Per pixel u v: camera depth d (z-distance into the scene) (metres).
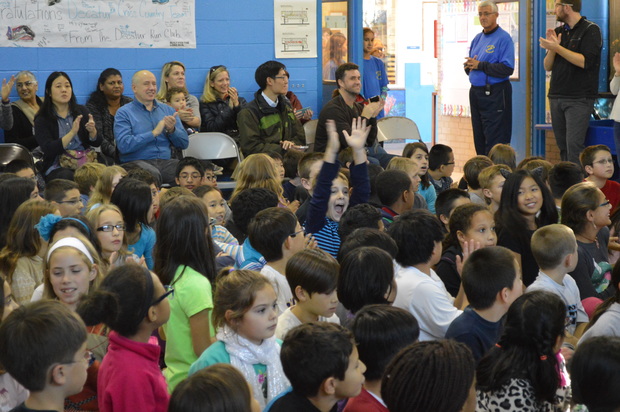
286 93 7.89
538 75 9.84
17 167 5.33
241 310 2.51
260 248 3.36
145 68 7.54
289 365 2.06
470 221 3.82
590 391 2.13
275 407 2.10
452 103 11.56
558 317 2.56
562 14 8.73
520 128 10.11
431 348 1.96
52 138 6.54
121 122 6.59
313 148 7.87
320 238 4.03
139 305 2.40
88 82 7.33
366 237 3.22
